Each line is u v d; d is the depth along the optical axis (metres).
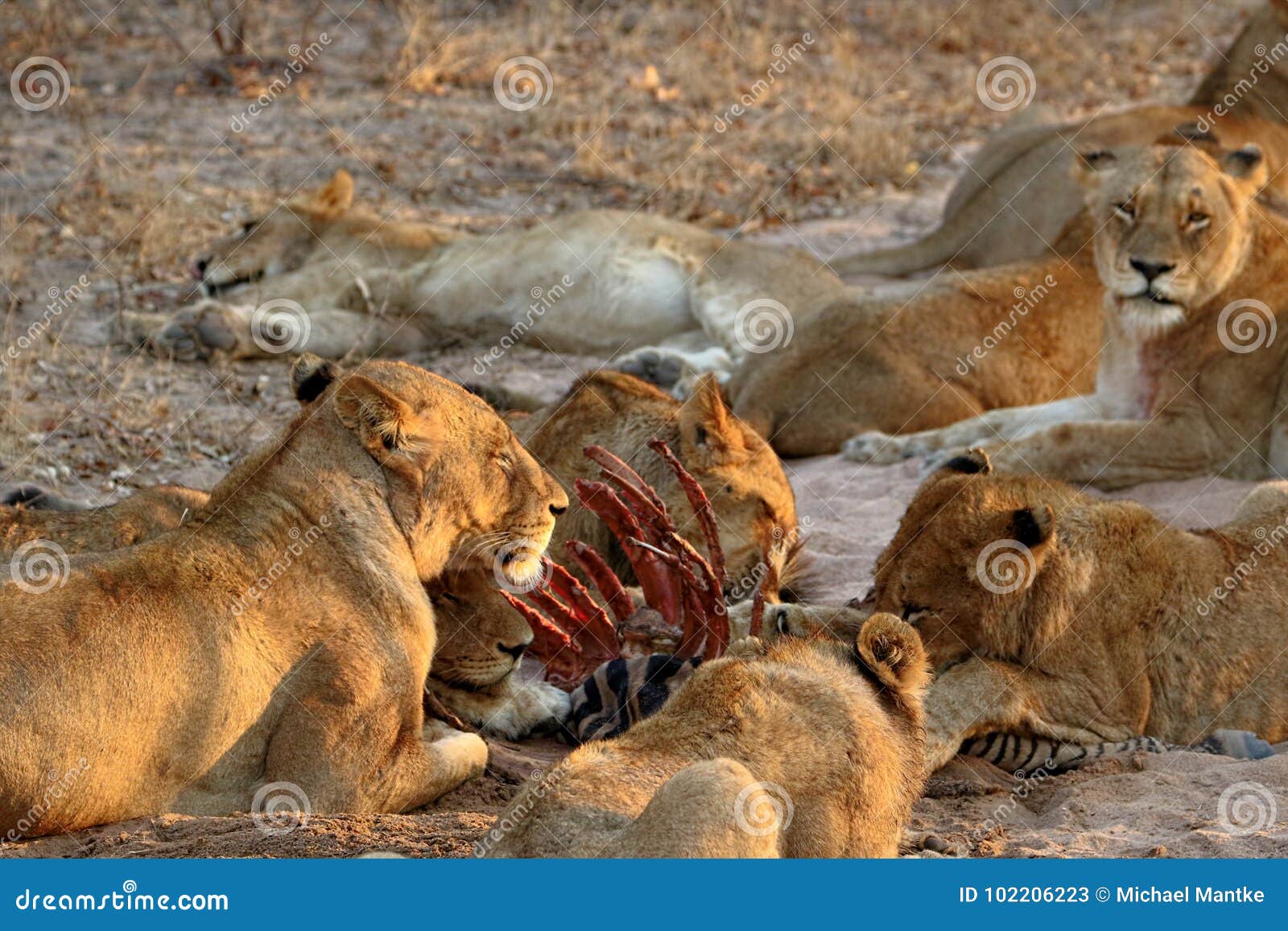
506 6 28.42
